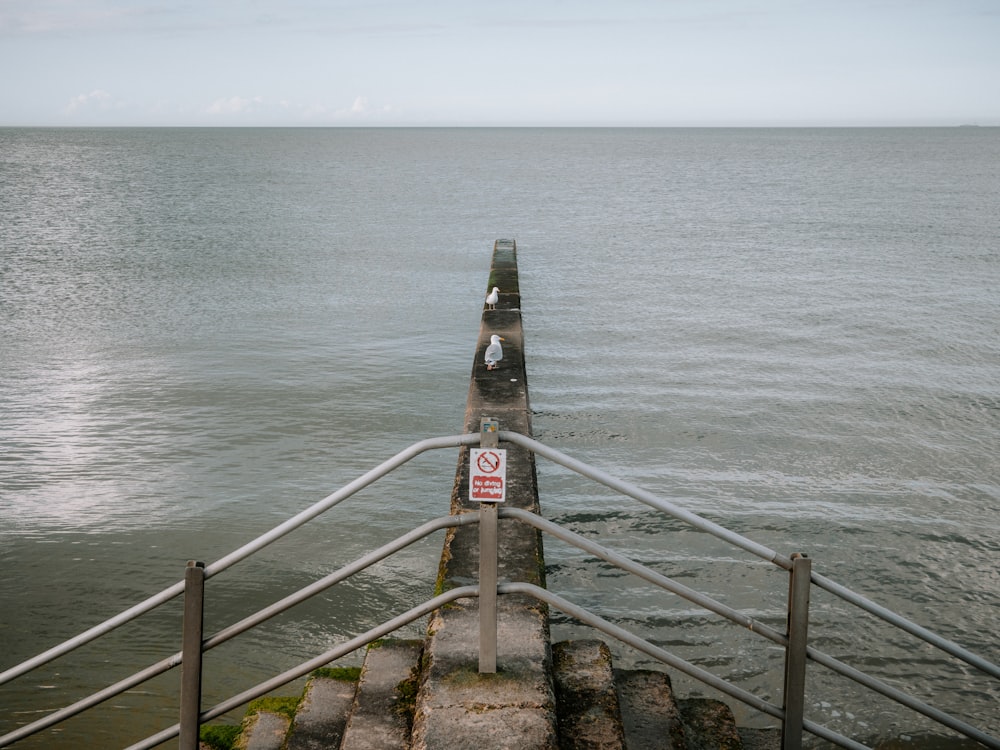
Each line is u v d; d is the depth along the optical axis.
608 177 73.69
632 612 7.07
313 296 21.22
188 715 3.23
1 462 10.38
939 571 7.83
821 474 10.02
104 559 8.11
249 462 10.49
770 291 22.08
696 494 9.45
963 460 10.47
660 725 3.75
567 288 22.84
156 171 77.50
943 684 6.18
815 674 6.27
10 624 7.05
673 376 14.12
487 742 3.04
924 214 42.03
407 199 50.25
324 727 3.68
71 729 5.70
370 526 8.82
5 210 42.16
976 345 16.17
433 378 14.16
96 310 19.30
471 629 3.87
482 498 3.20
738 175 76.31
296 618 7.12
